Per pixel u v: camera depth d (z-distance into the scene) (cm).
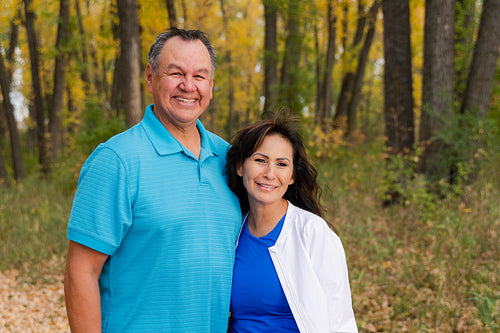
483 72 680
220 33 1769
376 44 2025
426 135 706
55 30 1702
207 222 175
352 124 1397
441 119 671
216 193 183
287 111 197
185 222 169
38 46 1383
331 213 661
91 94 1762
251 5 2278
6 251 593
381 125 1465
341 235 577
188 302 170
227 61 2023
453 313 379
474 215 576
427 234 540
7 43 1852
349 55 1368
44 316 451
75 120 1736
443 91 689
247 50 2288
